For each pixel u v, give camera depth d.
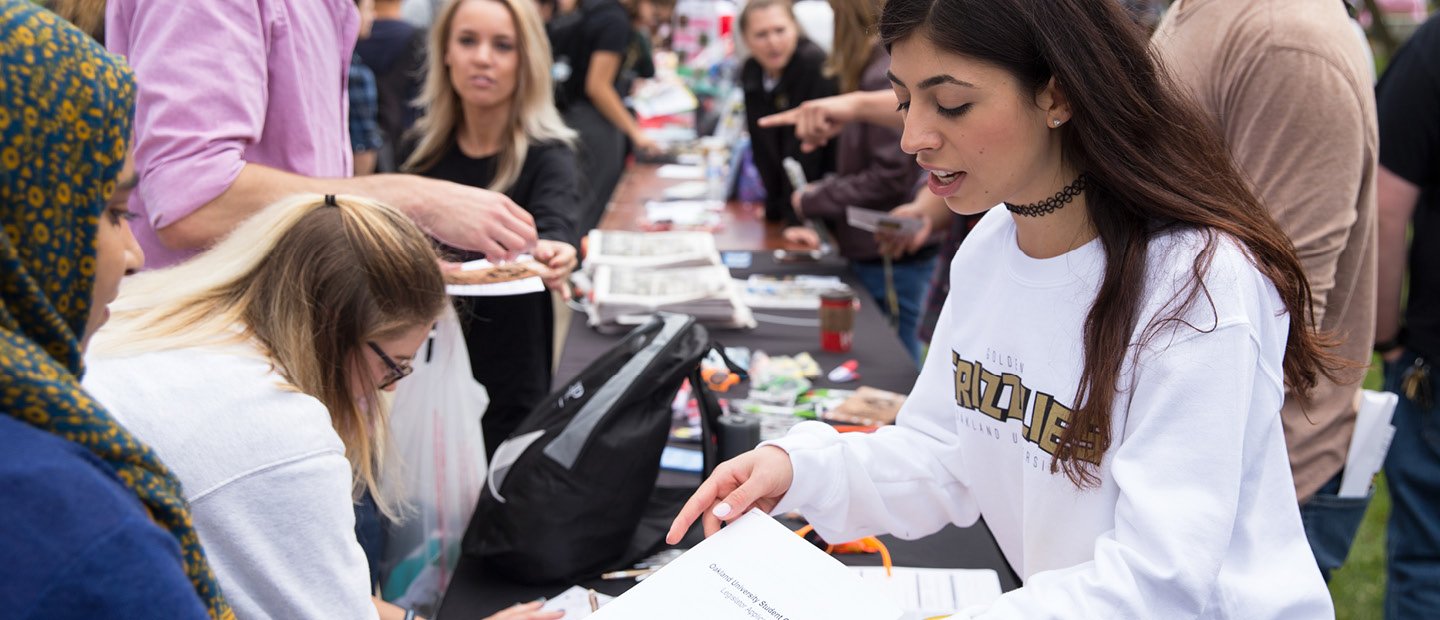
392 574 2.04
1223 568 1.06
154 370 1.23
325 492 1.25
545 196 2.91
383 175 1.86
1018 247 1.20
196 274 1.38
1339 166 1.73
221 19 1.68
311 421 1.26
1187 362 1.00
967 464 1.34
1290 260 1.07
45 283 0.75
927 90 1.05
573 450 1.76
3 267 0.71
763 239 4.26
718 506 1.21
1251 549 1.07
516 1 2.83
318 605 1.25
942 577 1.76
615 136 5.50
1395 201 2.22
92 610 0.68
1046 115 1.06
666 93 7.08
